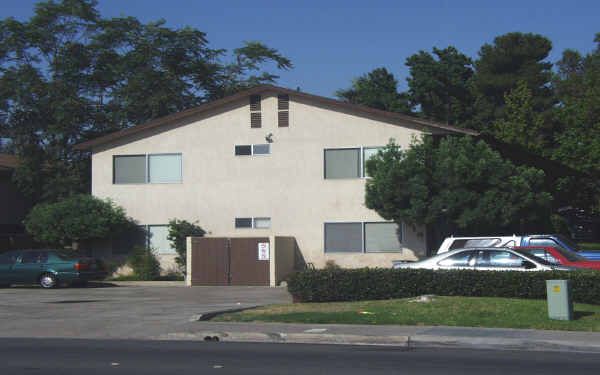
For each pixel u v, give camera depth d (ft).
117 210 89.56
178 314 52.49
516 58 185.68
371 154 83.92
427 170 73.82
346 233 84.28
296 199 86.22
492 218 70.28
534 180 72.13
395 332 40.27
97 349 37.58
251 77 141.69
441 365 31.37
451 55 163.22
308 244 85.40
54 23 118.42
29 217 91.97
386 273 54.29
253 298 64.95
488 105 166.71
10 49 115.34
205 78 128.57
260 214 87.30
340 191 84.74
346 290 54.80
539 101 174.50
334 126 85.51
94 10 120.37
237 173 88.53
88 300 64.90
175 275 88.99
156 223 90.43
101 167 92.53
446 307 46.96
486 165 70.64
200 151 90.02
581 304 48.32
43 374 29.58
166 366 31.45
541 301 48.06
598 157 105.81
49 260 79.66
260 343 39.81
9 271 79.82
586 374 28.89
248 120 88.63
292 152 86.79
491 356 34.14
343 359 33.30
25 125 114.62
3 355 35.40
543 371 29.66
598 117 109.60
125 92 115.34
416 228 81.46
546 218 77.41
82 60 117.60
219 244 81.20
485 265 53.98
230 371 30.01
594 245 98.22
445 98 158.71
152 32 121.08
